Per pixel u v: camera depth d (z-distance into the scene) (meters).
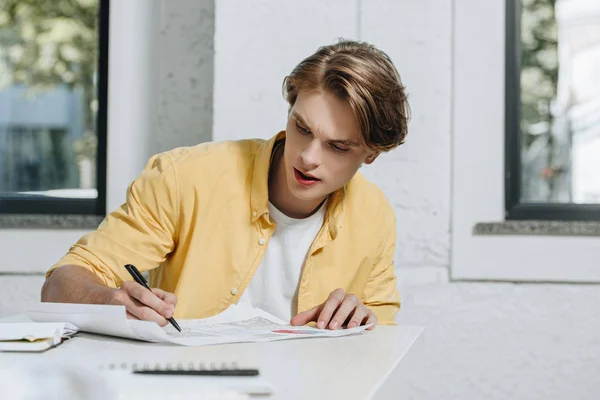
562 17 2.54
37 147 2.71
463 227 2.44
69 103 2.71
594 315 2.43
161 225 1.59
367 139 1.44
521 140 2.54
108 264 1.51
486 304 2.44
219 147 1.69
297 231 1.67
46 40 2.71
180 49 2.55
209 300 1.63
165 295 1.30
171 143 2.56
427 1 2.42
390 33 2.41
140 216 1.58
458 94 2.43
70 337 1.20
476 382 2.44
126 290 1.27
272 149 1.66
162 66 2.56
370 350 1.18
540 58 2.54
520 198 2.54
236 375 0.87
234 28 2.36
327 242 1.67
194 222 1.62
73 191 2.70
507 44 2.53
